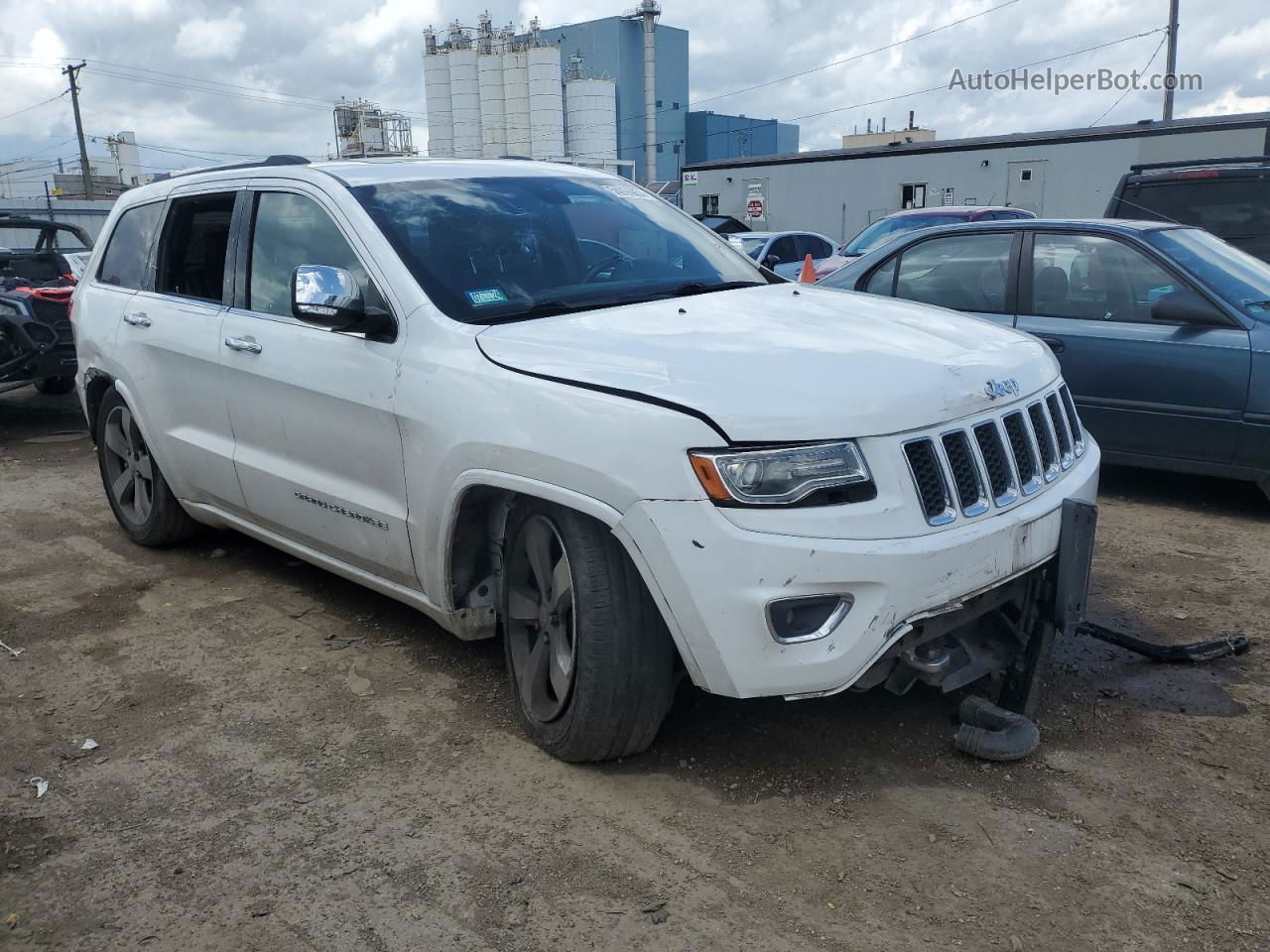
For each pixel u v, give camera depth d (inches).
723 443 108.1
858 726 136.0
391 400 138.6
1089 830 113.0
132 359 196.5
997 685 144.7
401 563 144.8
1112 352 233.5
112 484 221.9
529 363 124.9
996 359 132.0
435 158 178.7
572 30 2218.3
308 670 158.6
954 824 114.7
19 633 176.6
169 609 185.2
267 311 166.6
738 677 110.6
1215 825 113.4
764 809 118.6
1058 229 248.1
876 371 117.9
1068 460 139.3
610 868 109.1
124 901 106.3
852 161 1249.4
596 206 171.6
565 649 127.3
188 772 130.9
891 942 97.0
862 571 108.7
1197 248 238.8
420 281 142.3
